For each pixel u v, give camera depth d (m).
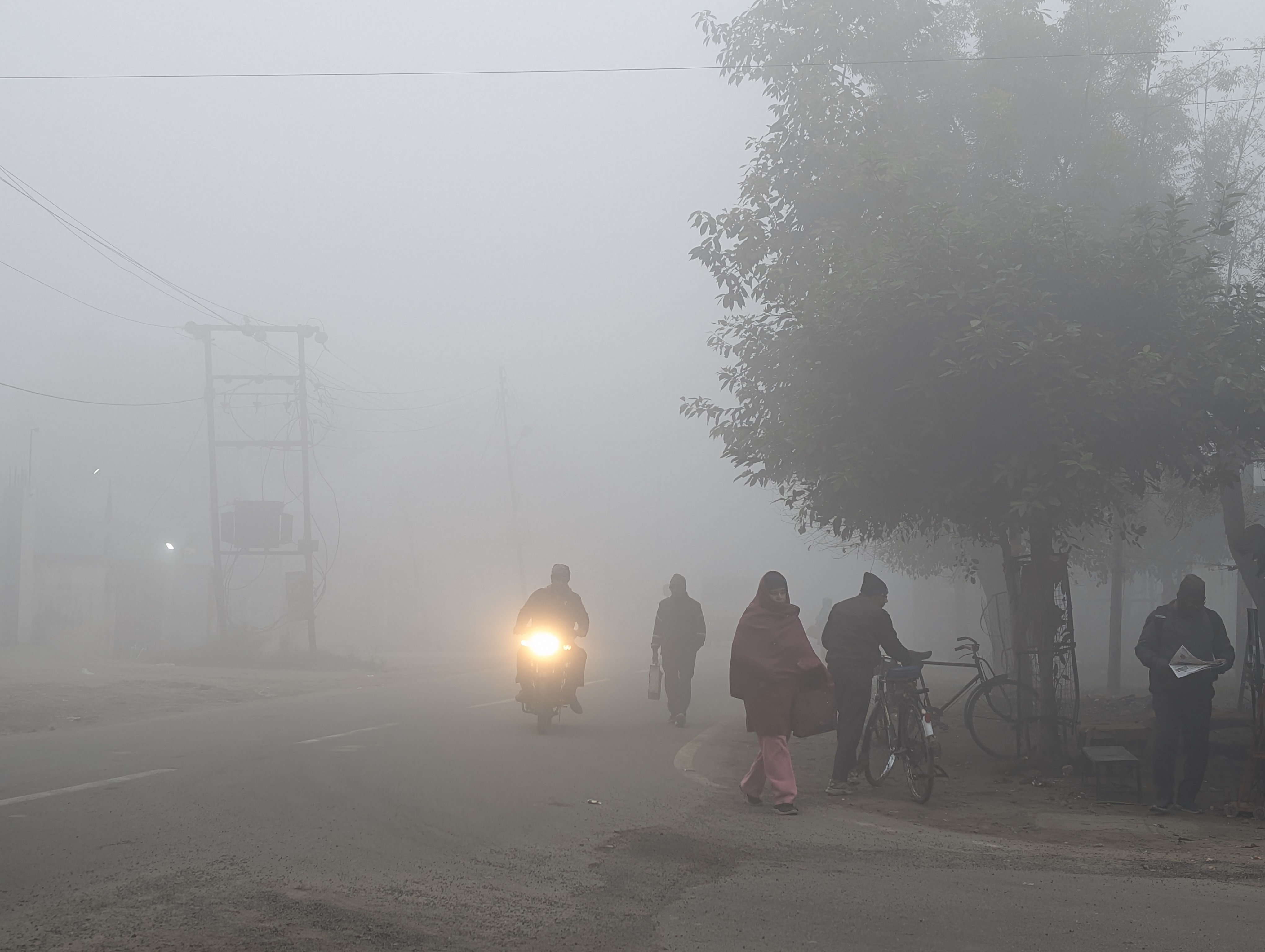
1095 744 10.42
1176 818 8.70
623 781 9.59
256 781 8.86
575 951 4.79
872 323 10.27
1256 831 8.14
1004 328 9.55
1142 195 15.72
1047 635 11.30
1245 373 9.87
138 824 7.05
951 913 5.49
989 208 11.79
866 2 14.31
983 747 12.38
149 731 12.77
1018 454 10.09
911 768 9.47
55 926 4.87
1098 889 6.04
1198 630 9.13
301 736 12.27
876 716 10.31
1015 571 12.30
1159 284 10.08
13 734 12.84
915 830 7.95
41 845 6.39
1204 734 9.05
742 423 12.80
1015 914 5.48
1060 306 10.32
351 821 7.33
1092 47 15.12
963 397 10.15
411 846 6.68
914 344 10.35
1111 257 10.34
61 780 8.80
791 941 4.98
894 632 9.87
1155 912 5.54
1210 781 10.62
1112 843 7.56
